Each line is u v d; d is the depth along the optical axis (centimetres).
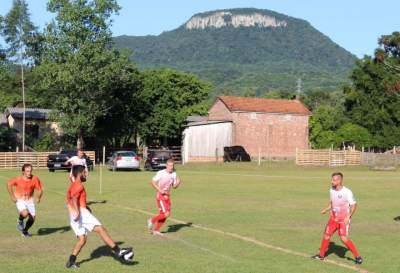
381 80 8194
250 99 7231
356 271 1117
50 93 6619
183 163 6181
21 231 1492
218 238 1481
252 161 6550
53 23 6262
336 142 7675
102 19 6250
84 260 1186
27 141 6962
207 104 9131
